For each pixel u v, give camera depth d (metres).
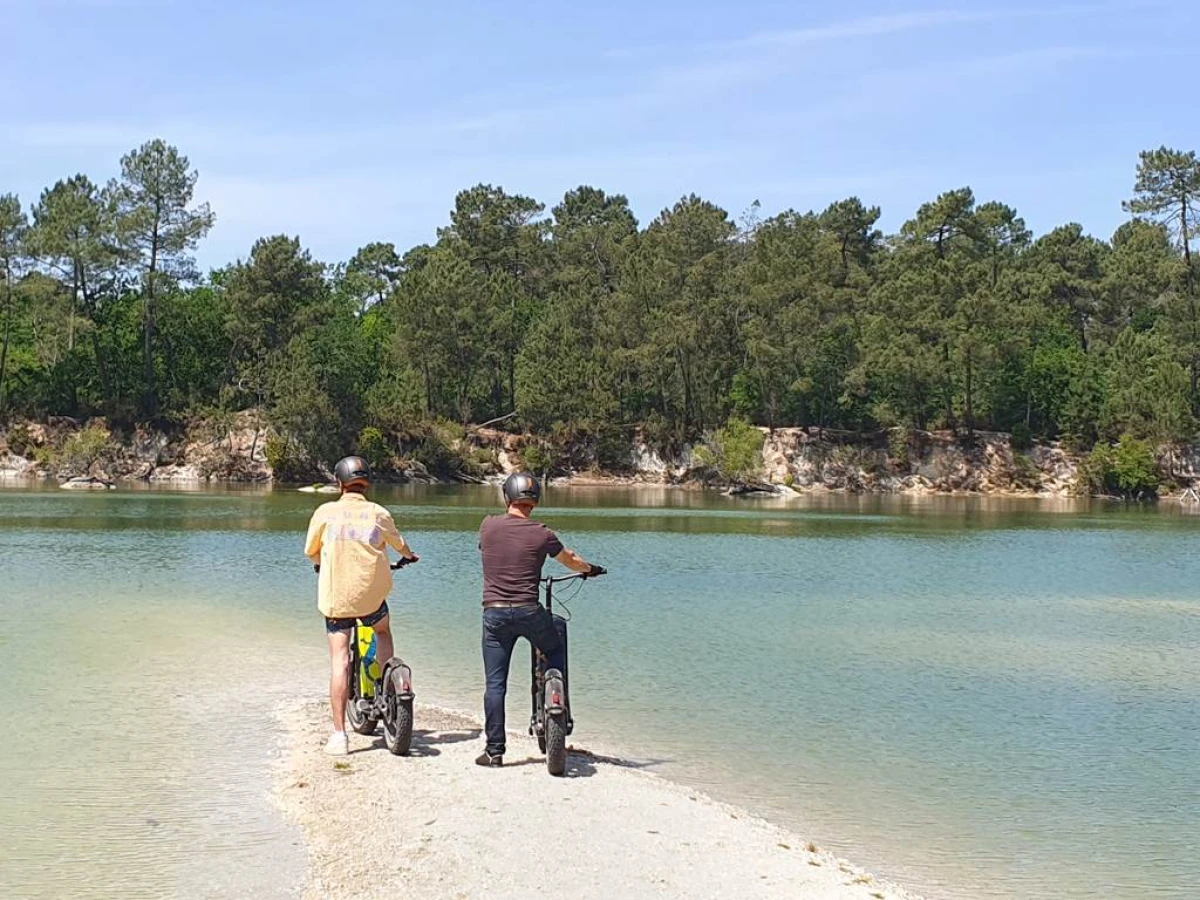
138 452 103.75
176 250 107.31
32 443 103.44
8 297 103.88
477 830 9.91
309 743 13.06
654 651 20.50
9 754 12.66
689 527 53.81
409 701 12.11
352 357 105.19
